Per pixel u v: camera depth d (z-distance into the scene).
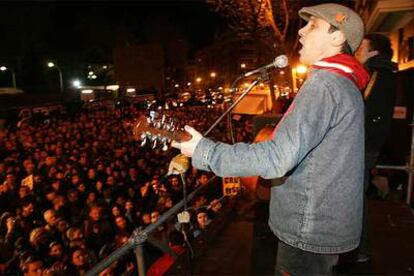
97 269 1.85
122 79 37.38
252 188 3.06
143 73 37.00
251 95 12.12
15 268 5.64
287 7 10.88
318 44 1.49
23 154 12.01
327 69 1.42
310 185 1.42
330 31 1.47
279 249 1.57
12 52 34.12
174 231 4.67
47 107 21.98
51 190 8.66
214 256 3.27
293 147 1.29
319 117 1.34
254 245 3.43
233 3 11.28
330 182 1.41
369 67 2.72
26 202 7.61
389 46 2.74
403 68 7.56
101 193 8.70
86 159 11.36
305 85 1.43
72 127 17.45
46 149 12.60
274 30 10.50
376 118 2.67
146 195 8.59
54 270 5.35
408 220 3.76
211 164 1.37
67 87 38.38
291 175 1.46
